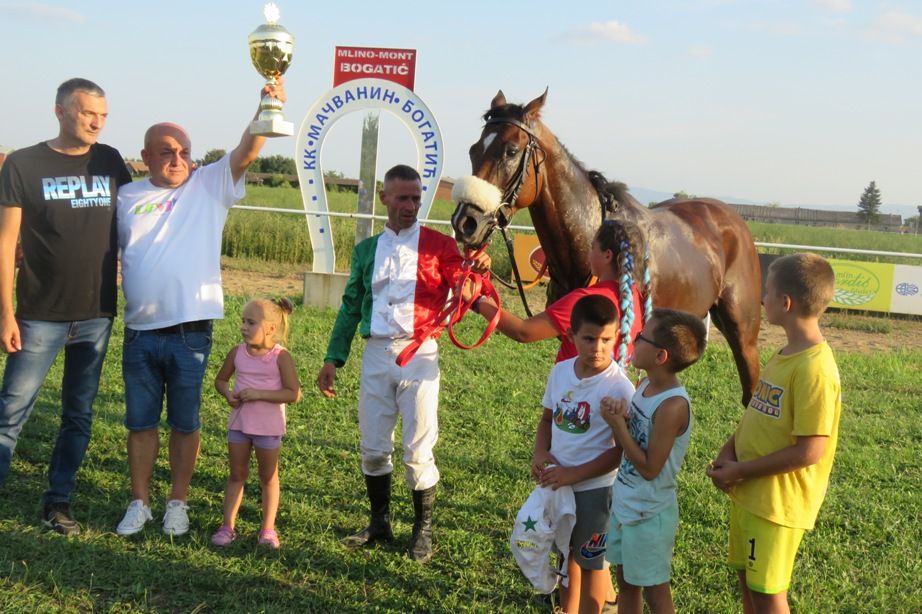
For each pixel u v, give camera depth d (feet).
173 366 12.56
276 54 11.92
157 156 12.49
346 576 11.75
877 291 41.22
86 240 12.37
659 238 15.38
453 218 13.44
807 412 8.40
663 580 9.24
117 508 13.39
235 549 12.34
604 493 9.89
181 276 12.42
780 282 8.71
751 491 8.84
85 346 12.75
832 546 13.57
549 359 26.48
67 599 10.58
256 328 12.35
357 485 15.17
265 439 12.39
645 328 9.09
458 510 14.47
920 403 24.14
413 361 12.01
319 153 35.09
